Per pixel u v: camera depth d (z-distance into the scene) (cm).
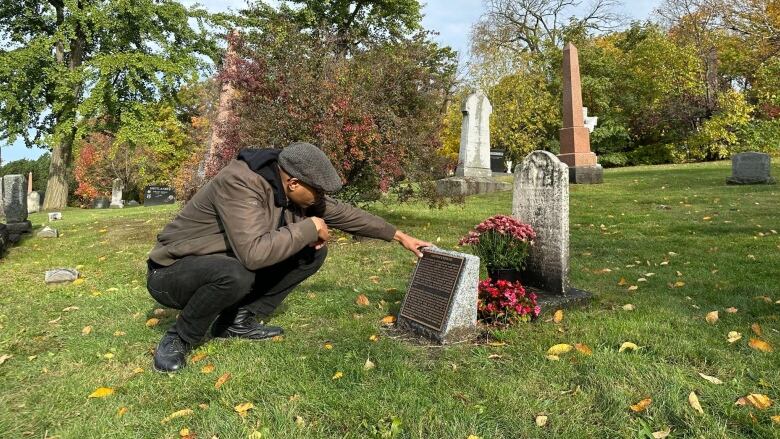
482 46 3125
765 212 941
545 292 477
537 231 491
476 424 254
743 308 427
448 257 384
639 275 560
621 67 3272
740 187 1313
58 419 272
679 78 2756
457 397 283
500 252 457
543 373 310
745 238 720
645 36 3447
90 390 303
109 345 378
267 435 246
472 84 2945
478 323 406
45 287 597
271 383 303
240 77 801
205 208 313
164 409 277
